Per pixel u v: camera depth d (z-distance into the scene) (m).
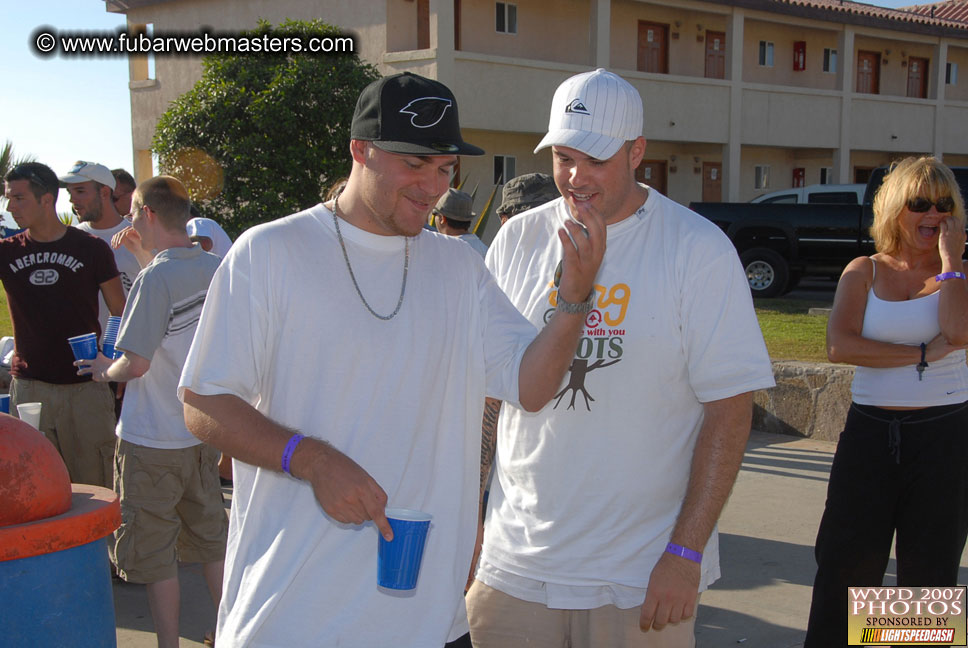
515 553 2.60
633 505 2.47
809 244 15.94
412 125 1.95
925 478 3.22
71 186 5.61
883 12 25.19
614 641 2.50
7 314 14.08
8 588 2.32
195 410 1.96
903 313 3.34
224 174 15.32
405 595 2.08
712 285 2.38
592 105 2.42
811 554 5.11
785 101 22.70
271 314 2.00
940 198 3.33
